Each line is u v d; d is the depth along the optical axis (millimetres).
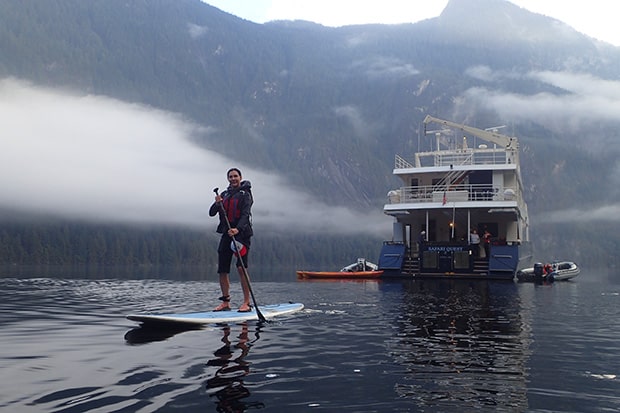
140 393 4324
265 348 6359
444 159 35000
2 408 3889
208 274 44062
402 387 4629
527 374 5168
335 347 6508
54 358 5672
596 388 4652
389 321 9250
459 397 4336
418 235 34250
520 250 31938
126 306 11945
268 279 30672
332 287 21016
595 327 8797
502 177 31406
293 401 4172
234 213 9258
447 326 8672
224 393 4363
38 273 42438
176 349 6215
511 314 10836
